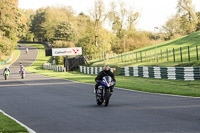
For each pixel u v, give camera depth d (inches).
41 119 569.6
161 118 539.8
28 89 1251.8
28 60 6028.5
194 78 1491.1
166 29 5905.5
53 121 543.5
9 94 1076.5
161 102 764.0
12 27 6018.7
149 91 1071.6
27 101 864.3
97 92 743.1
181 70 1544.0
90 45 5088.6
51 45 7682.1
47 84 1492.4
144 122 507.5
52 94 1032.2
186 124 481.4
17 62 5693.9
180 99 822.5
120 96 931.3
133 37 5595.5
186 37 3597.4
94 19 5187.0
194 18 5255.9
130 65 2397.9
